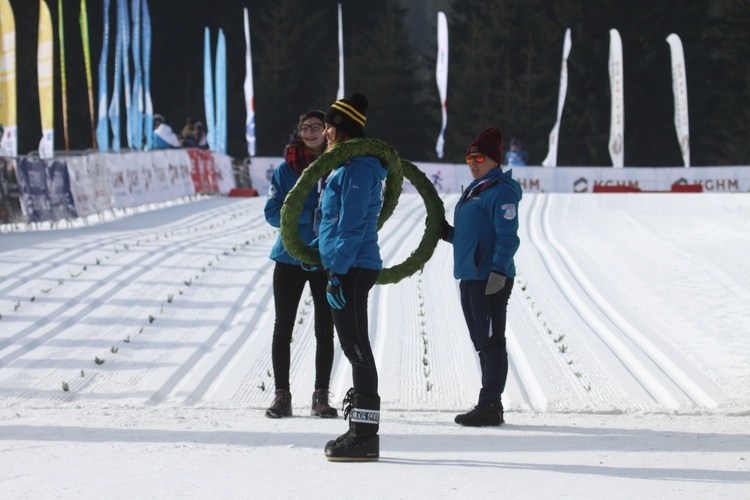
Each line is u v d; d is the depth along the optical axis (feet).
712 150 225.56
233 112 241.55
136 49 120.47
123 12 119.75
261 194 125.70
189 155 104.94
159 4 245.04
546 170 127.34
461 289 27.07
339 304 20.74
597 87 224.12
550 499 15.83
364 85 237.66
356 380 20.44
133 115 120.67
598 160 223.92
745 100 225.76
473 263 26.35
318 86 243.19
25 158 69.82
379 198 21.43
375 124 236.63
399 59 238.07
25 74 225.15
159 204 93.97
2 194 67.10
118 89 118.52
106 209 81.76
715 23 235.61
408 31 251.39
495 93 228.22
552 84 225.35
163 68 247.91
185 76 249.55
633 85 223.30
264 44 255.09
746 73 225.56
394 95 236.63
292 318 28.09
